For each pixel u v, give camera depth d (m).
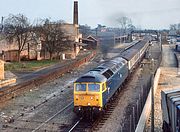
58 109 24.39
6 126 19.89
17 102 26.56
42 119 21.66
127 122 20.80
